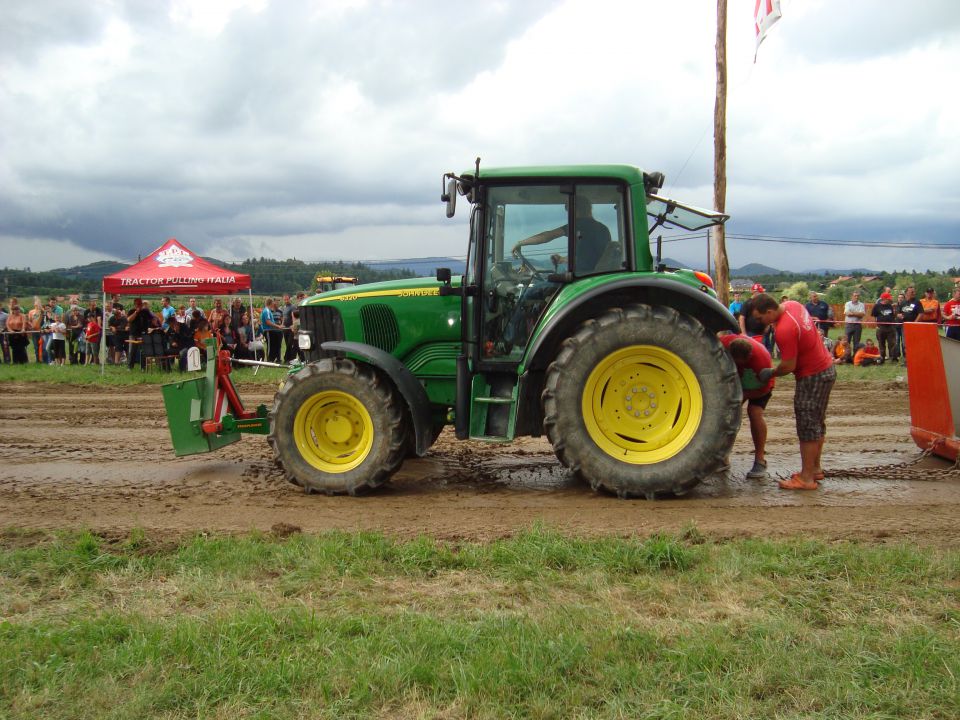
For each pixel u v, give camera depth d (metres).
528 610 3.53
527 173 5.67
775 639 3.19
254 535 4.57
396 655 3.04
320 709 2.74
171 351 14.59
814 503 5.45
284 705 2.75
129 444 7.73
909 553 4.11
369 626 3.31
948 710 2.71
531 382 5.68
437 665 2.96
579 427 5.47
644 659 3.05
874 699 2.76
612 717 2.67
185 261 15.12
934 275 31.31
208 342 6.38
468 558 4.15
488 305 5.84
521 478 6.27
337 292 6.35
